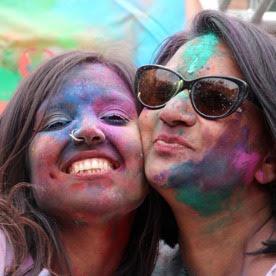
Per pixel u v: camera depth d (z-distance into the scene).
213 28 2.17
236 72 2.07
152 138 2.11
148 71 2.17
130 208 2.11
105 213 2.04
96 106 2.15
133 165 2.10
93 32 3.79
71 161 2.04
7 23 3.71
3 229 1.98
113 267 2.27
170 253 2.40
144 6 3.91
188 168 2.03
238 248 2.11
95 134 2.03
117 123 2.16
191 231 2.15
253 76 2.03
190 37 2.25
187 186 2.04
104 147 2.07
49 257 1.99
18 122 2.18
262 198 2.12
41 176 2.06
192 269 2.20
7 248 1.96
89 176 2.03
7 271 1.92
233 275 2.10
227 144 2.03
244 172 2.05
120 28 3.84
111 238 2.19
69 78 2.18
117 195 2.05
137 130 2.17
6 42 3.69
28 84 2.21
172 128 2.05
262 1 4.16
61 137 2.06
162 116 2.05
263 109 2.03
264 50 2.06
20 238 1.98
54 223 2.08
